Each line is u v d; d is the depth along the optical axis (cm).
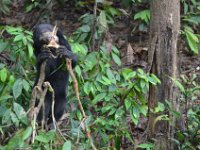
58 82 1069
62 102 1091
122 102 1095
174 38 1113
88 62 1140
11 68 1144
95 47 1228
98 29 1216
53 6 1847
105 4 1295
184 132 1146
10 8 1908
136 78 1105
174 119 1124
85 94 1127
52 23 1778
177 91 1132
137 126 1257
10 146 868
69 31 1748
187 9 1585
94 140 1097
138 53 1539
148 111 1129
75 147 920
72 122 1070
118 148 1097
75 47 1138
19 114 920
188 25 1592
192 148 1112
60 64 1024
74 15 1820
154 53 1114
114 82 1113
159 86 1112
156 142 1112
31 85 1125
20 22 1783
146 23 1574
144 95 1183
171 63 1115
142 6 1664
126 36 1700
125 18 1748
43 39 998
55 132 888
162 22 1103
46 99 1064
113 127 1099
